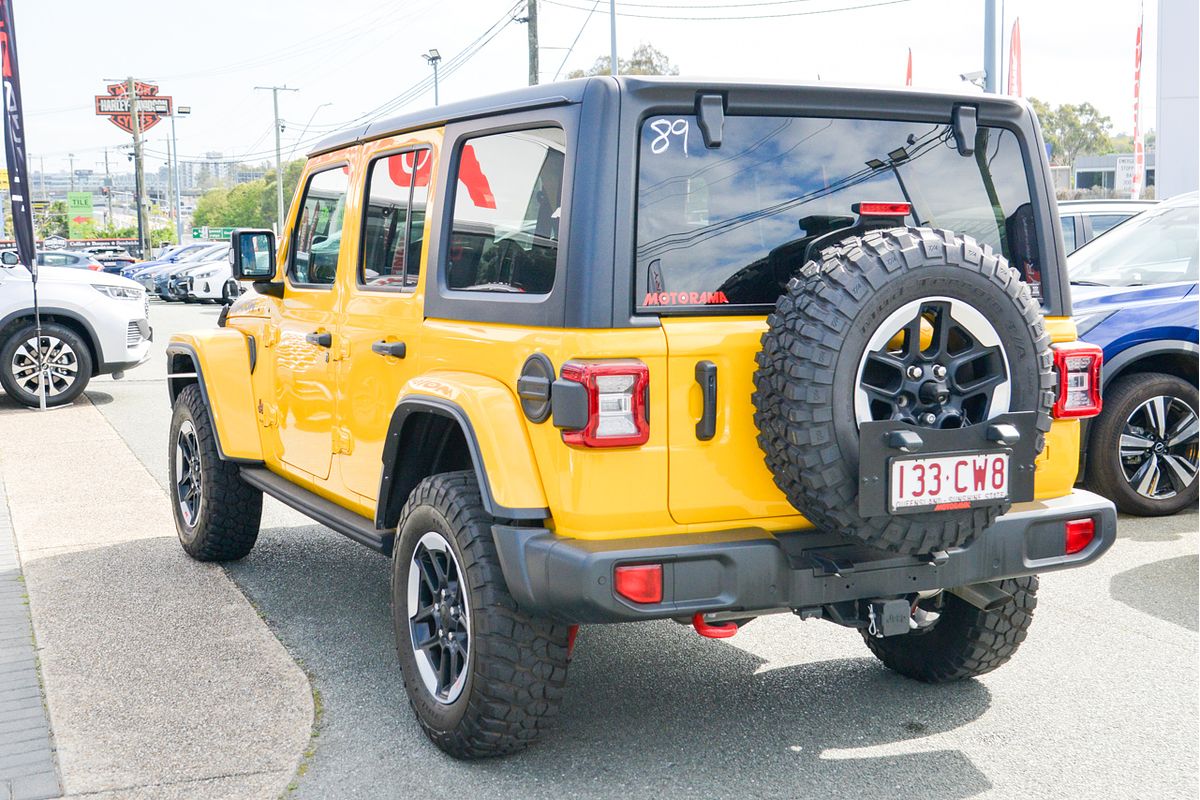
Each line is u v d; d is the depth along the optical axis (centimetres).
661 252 327
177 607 531
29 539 662
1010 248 376
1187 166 1575
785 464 311
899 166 359
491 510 332
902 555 326
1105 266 747
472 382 353
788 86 340
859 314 302
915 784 348
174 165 8900
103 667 451
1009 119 373
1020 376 323
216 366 571
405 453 396
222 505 582
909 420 315
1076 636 483
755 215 339
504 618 340
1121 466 671
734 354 328
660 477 322
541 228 341
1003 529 351
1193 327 664
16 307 1187
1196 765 360
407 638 382
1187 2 1540
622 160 323
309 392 495
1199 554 605
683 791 345
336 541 661
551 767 361
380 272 438
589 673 445
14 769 358
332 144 495
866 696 420
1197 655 459
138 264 3691
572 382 314
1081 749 373
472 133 381
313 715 404
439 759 368
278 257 541
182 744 379
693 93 332
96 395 1320
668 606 316
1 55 1188
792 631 495
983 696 419
